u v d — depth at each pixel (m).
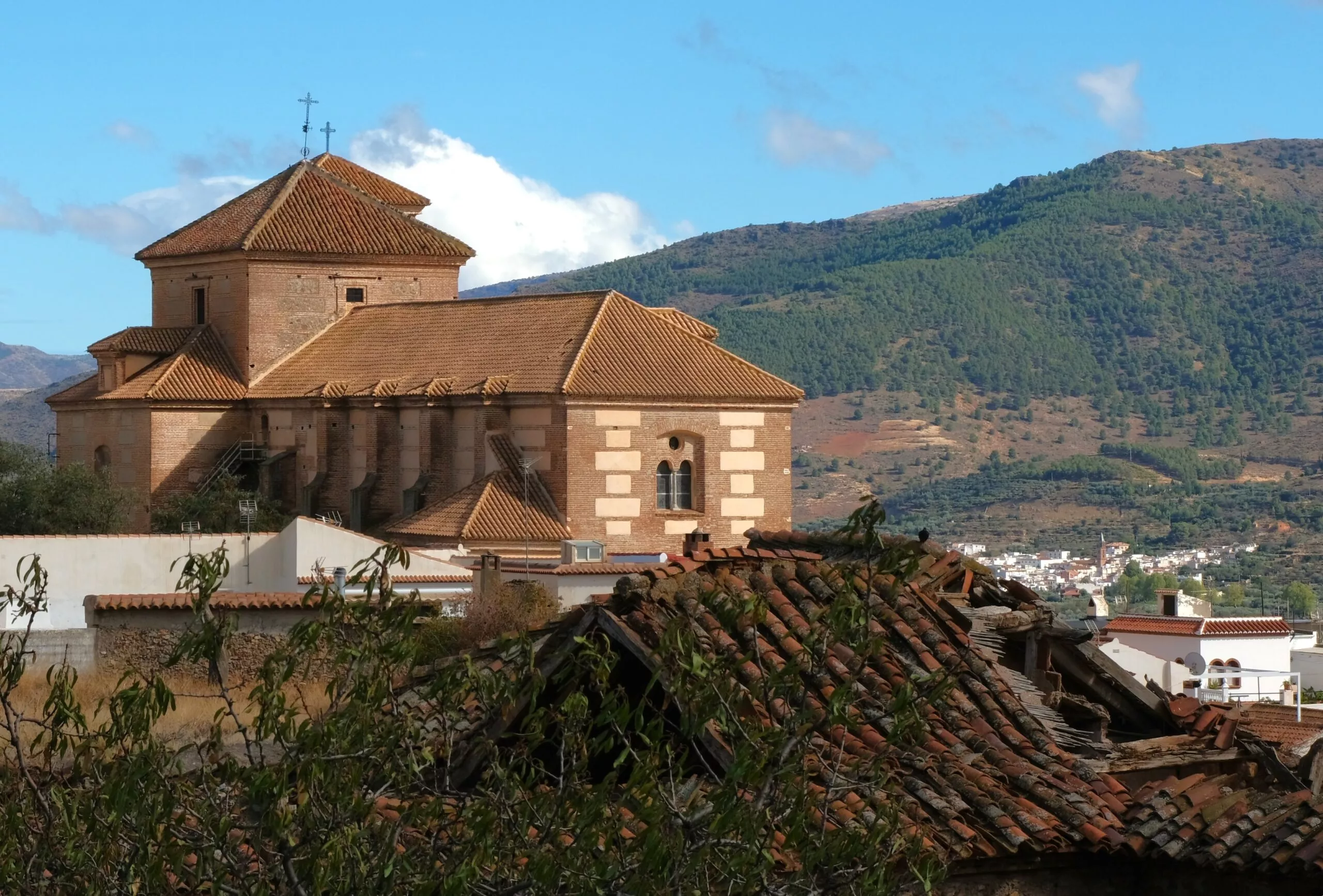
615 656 15.51
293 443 113.00
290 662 14.24
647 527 100.62
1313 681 76.06
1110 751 20.70
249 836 14.32
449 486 104.31
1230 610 159.75
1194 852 18.28
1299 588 168.62
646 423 100.81
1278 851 17.89
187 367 117.31
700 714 14.08
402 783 14.01
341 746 13.88
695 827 13.50
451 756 17.61
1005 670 20.94
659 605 20.44
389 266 119.69
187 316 121.62
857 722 14.49
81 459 120.62
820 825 14.28
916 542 22.19
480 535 94.81
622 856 13.41
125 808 13.55
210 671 15.02
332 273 118.62
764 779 13.58
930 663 20.34
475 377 104.56
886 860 13.73
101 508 111.75
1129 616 82.44
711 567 21.89
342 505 109.81
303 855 13.57
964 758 19.09
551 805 13.88
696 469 102.50
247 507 107.81
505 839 13.65
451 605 61.38
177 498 112.38
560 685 19.94
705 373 103.56
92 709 38.78
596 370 100.88
